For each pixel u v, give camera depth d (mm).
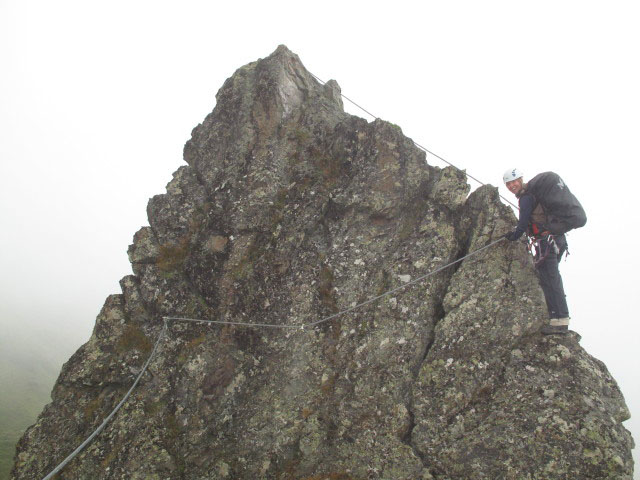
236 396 5707
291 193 6371
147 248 6332
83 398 5777
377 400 5387
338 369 5660
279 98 6723
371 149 6332
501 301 5387
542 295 5324
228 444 5500
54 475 5281
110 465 5234
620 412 4777
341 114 6941
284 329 5934
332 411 5512
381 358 5547
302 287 6043
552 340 5145
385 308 5727
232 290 6051
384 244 6051
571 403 4793
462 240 5887
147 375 5695
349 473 5180
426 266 5785
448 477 4898
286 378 5730
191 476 5293
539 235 5340
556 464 4598
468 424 5016
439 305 5688
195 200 6512
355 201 6168
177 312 6027
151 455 5258
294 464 5352
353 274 5980
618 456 4473
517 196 5480
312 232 6262
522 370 5078
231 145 6715
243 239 6219
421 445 5070
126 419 5457
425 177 6180
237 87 6930
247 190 6387
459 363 5262
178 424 5473
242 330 5953
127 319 6102
